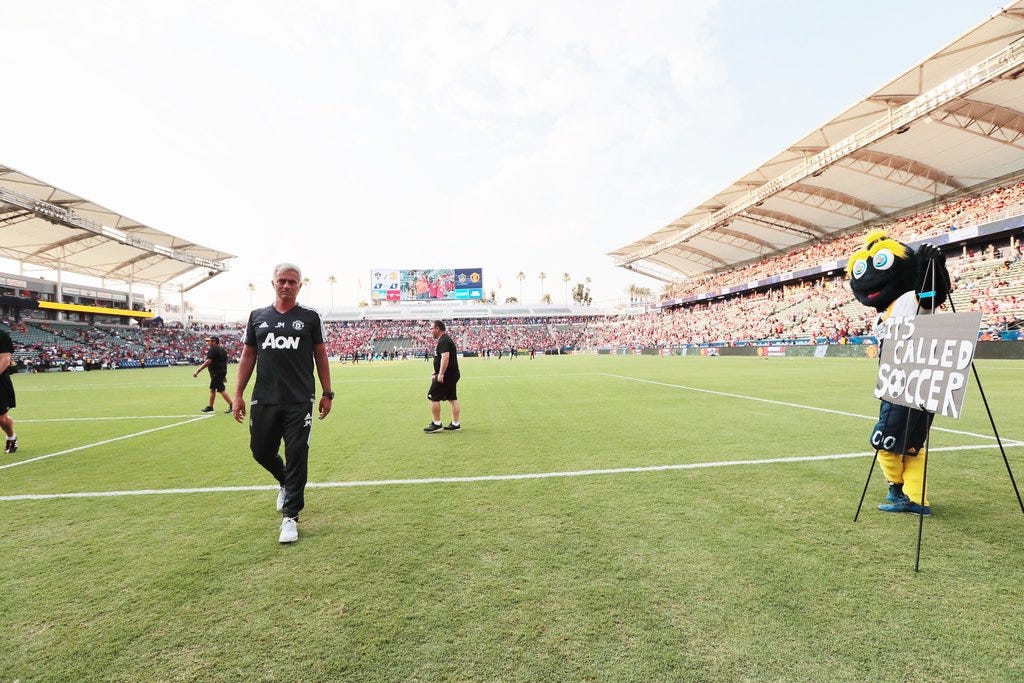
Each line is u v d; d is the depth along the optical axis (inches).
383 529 131.8
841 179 1290.6
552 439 255.6
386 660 77.0
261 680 73.2
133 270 2091.5
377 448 243.8
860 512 138.4
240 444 265.3
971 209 1186.0
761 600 91.7
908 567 104.0
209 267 2145.7
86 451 249.3
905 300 141.7
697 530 126.1
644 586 97.6
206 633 85.2
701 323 2052.2
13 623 89.2
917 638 79.4
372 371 1122.0
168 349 2116.1
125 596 98.0
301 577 104.8
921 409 123.5
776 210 1594.5
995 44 813.2
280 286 141.3
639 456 211.2
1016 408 316.2
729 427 277.4
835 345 1125.1
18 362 1339.8
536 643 80.2
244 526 136.7
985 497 148.3
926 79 914.1
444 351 288.2
